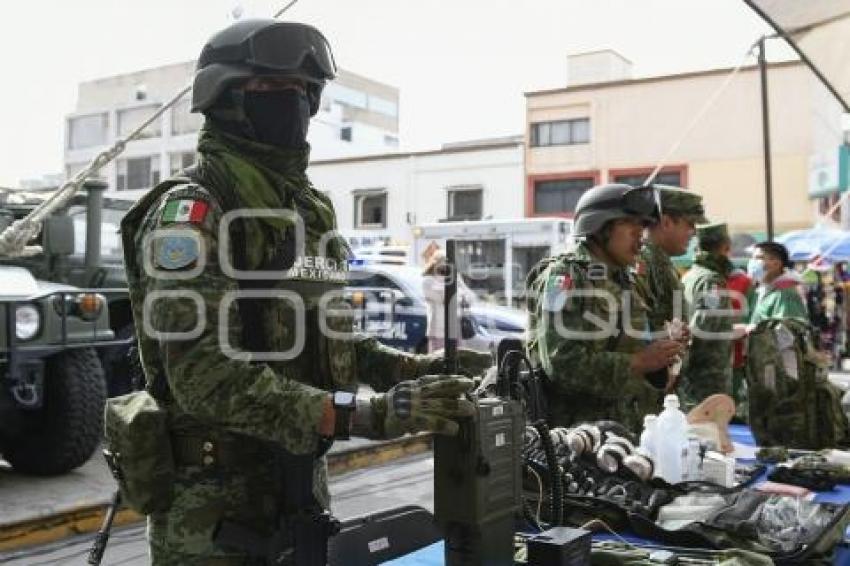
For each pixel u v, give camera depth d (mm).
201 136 1672
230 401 1452
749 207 27141
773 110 26609
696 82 27922
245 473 1602
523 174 30812
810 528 2182
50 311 4723
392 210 33094
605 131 29391
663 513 2318
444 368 1716
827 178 24766
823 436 4113
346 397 1471
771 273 5969
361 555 1979
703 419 3316
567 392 3000
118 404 1618
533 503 2330
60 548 4227
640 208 3018
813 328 4324
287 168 1708
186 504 1592
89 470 5410
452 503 1622
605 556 2039
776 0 4145
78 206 6516
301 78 1658
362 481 5926
